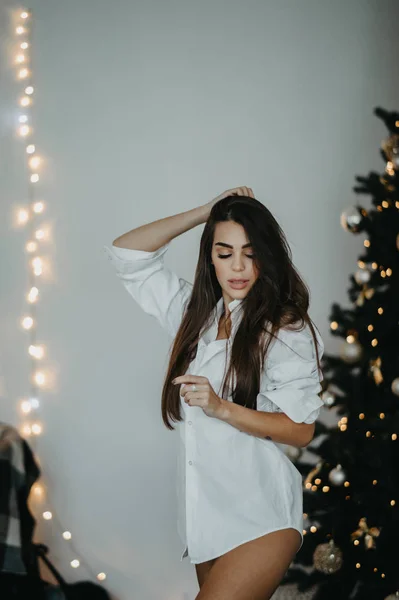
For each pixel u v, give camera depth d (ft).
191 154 10.93
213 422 5.95
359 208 8.68
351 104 11.41
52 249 10.66
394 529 8.13
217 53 11.07
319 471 8.92
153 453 10.64
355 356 8.59
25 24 10.77
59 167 10.71
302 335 5.96
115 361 10.67
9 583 6.82
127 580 10.48
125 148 10.80
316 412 5.89
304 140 11.27
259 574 5.55
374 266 8.59
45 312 10.61
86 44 10.84
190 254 10.83
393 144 8.40
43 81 10.76
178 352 6.40
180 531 6.49
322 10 11.39
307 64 11.32
